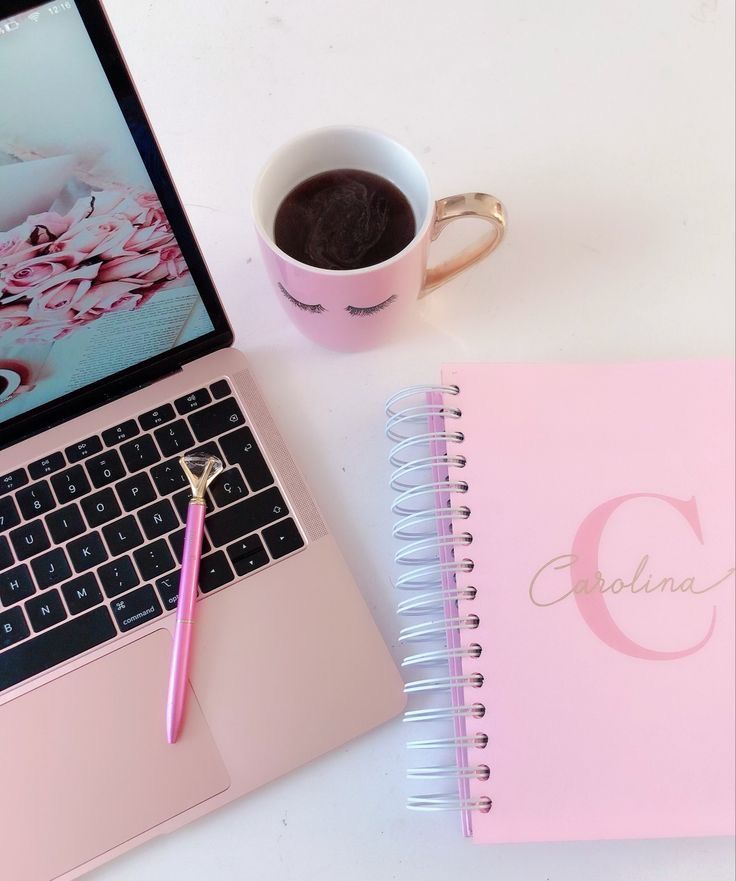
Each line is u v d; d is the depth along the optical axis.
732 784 0.40
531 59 0.58
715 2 0.59
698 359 0.48
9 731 0.43
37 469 0.47
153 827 0.42
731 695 0.41
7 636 0.45
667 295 0.52
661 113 0.57
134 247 0.40
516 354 0.51
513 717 0.41
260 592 0.45
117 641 0.44
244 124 0.57
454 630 0.43
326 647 0.44
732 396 0.47
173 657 0.43
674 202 0.54
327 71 0.58
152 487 0.47
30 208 0.36
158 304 0.44
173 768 0.42
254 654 0.44
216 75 0.58
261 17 0.59
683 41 0.58
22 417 0.47
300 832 0.42
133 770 0.42
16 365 0.44
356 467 0.49
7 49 0.31
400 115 0.57
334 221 0.45
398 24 0.59
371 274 0.41
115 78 0.33
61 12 0.31
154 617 0.45
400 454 0.49
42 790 0.42
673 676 0.42
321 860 0.42
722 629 0.43
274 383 0.51
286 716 0.43
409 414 0.49
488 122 0.56
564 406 0.47
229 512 0.46
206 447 0.47
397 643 0.46
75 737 0.43
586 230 0.54
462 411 0.47
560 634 0.43
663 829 0.40
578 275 0.53
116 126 0.35
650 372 0.48
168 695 0.43
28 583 0.45
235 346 0.52
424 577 0.46
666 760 0.41
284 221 0.45
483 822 0.40
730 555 0.44
